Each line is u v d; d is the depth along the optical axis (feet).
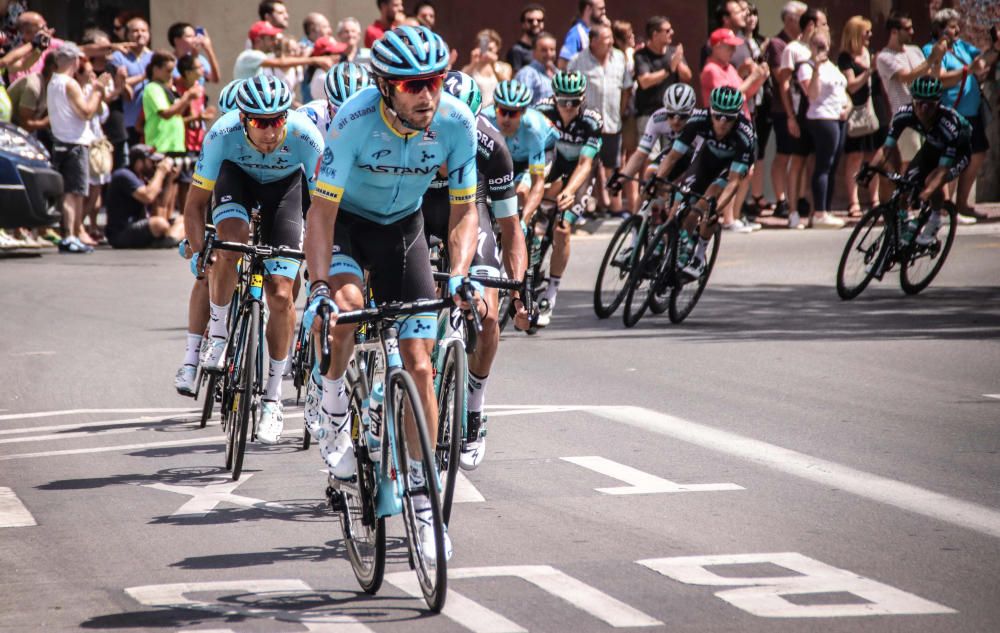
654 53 120.26
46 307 84.02
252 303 45.83
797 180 122.01
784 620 30.32
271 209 51.96
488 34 113.19
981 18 141.90
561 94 74.08
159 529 39.09
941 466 44.52
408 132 34.86
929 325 75.41
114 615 31.60
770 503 40.29
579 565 34.65
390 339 33.50
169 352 69.31
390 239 36.88
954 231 89.10
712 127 77.00
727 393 57.21
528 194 67.87
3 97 108.88
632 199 123.65
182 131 116.06
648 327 76.38
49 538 38.29
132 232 116.06
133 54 119.75
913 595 31.91
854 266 85.25
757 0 139.74
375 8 136.26
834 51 141.28
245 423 44.50
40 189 105.81
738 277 95.91
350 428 34.58
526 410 54.39
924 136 86.22
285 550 36.96
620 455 46.65
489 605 31.78
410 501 32.27
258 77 47.57
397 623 30.78
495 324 42.32
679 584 32.99
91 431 52.80
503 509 40.14
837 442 48.16
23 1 127.34
